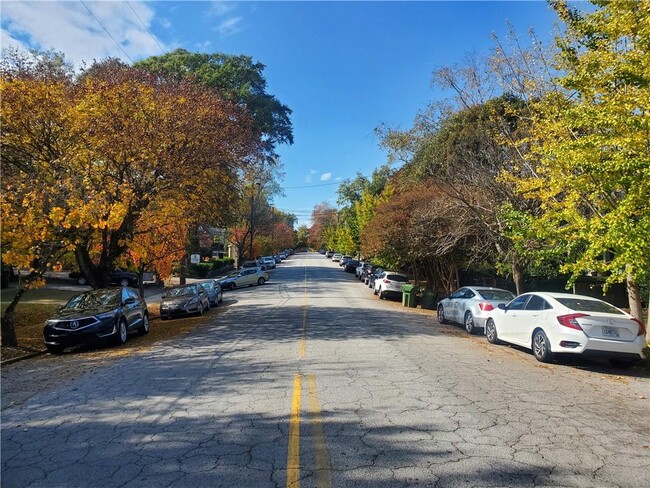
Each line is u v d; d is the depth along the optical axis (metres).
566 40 12.11
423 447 5.13
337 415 6.23
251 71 39.56
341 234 83.19
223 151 17.58
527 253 13.96
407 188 30.56
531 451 5.06
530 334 10.83
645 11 9.62
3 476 4.60
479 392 7.50
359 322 17.08
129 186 15.39
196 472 4.56
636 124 9.12
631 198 9.45
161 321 20.58
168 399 7.22
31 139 14.62
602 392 7.87
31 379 9.37
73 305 13.77
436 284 29.44
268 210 67.62
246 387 7.81
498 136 16.34
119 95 15.59
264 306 24.19
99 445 5.37
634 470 4.61
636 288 12.90
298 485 4.25
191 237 32.88
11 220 12.00
